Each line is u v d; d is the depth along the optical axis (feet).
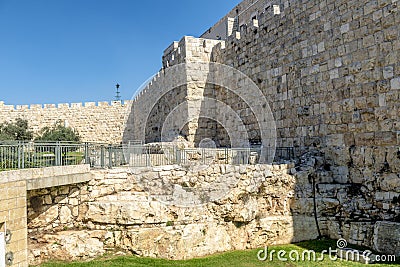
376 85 44.14
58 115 138.82
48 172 38.65
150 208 42.52
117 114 136.26
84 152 48.29
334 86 50.14
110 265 39.06
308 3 54.85
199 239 43.16
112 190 43.78
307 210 47.57
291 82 57.98
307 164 49.75
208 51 77.97
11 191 34.76
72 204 42.55
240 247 45.27
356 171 46.57
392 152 41.98
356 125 46.70
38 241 40.32
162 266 39.14
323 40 52.11
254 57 66.85
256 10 91.04
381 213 42.42
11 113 138.51
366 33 45.60
